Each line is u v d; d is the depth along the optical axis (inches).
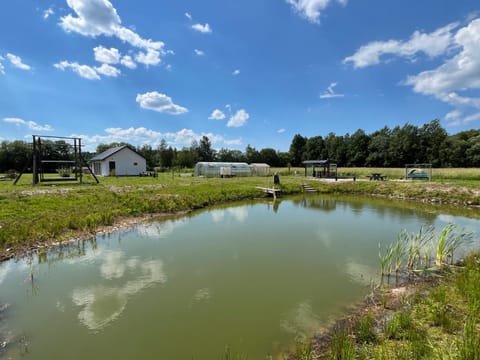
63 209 395.5
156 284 199.5
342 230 367.2
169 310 163.9
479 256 234.2
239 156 2723.9
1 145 1847.9
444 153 2044.8
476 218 446.6
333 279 208.4
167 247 287.7
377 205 597.0
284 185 850.1
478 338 112.9
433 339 120.9
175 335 140.6
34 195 498.6
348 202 644.1
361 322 141.3
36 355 125.1
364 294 181.6
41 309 163.8
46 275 212.7
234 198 660.1
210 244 300.2
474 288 159.9
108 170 1241.4
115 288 192.7
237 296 181.9
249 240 317.4
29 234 285.0
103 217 366.0
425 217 458.0
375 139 2453.2
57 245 281.7
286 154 2824.8
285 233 350.6
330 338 134.8
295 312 161.5
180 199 528.7
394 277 209.2
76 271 221.5
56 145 1865.2
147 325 148.7
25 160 1745.8
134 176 1246.9
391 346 119.0
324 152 2694.4
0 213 351.9
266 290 190.5
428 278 202.4
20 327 146.0
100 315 158.2
